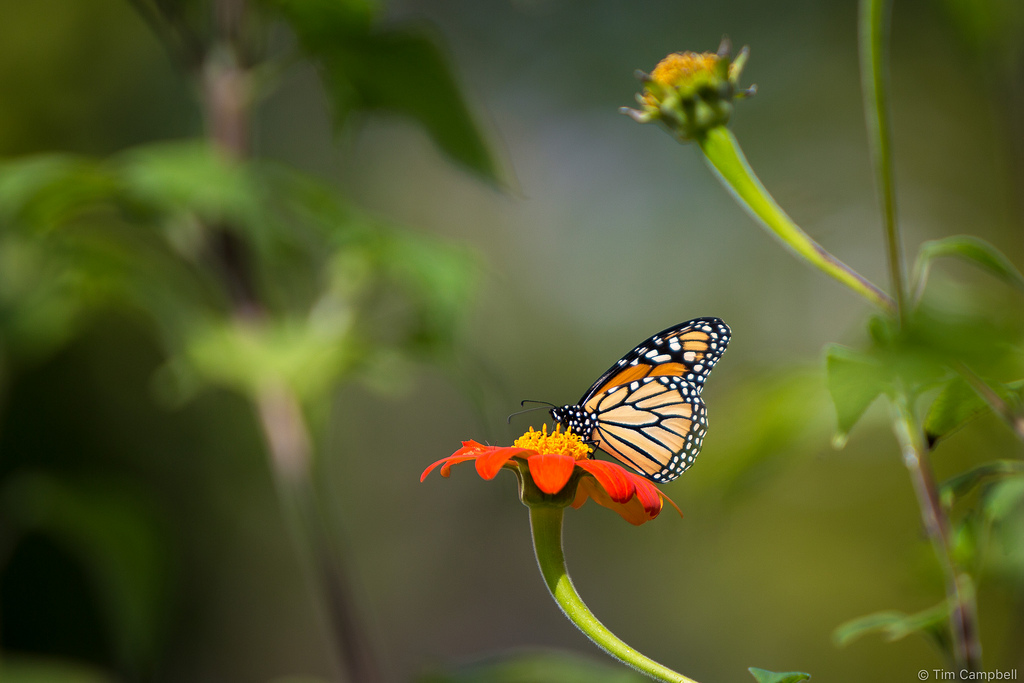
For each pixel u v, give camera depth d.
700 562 2.76
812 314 2.62
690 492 1.46
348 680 1.56
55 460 2.69
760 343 2.82
